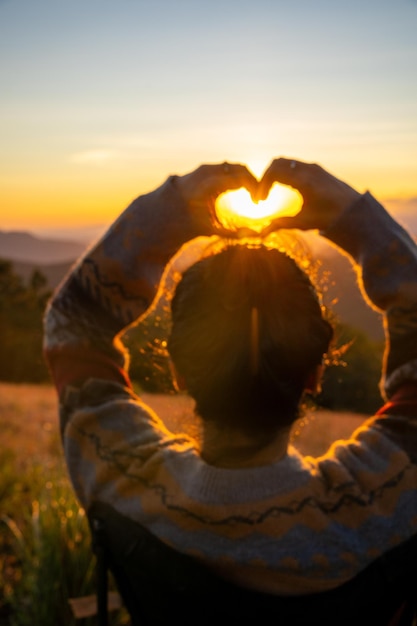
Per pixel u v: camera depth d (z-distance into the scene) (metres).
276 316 0.84
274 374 0.83
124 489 0.90
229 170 0.92
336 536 0.83
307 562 0.82
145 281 0.95
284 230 0.94
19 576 4.20
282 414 0.85
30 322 52.47
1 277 62.44
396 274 0.89
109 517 0.90
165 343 0.91
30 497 5.41
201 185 0.92
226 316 0.84
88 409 0.94
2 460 7.01
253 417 0.84
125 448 0.92
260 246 0.89
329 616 0.82
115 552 0.89
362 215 0.90
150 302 0.97
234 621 0.84
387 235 0.89
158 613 0.88
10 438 8.92
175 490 0.87
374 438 0.90
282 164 0.91
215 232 0.94
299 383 0.85
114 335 0.97
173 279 0.97
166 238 0.94
